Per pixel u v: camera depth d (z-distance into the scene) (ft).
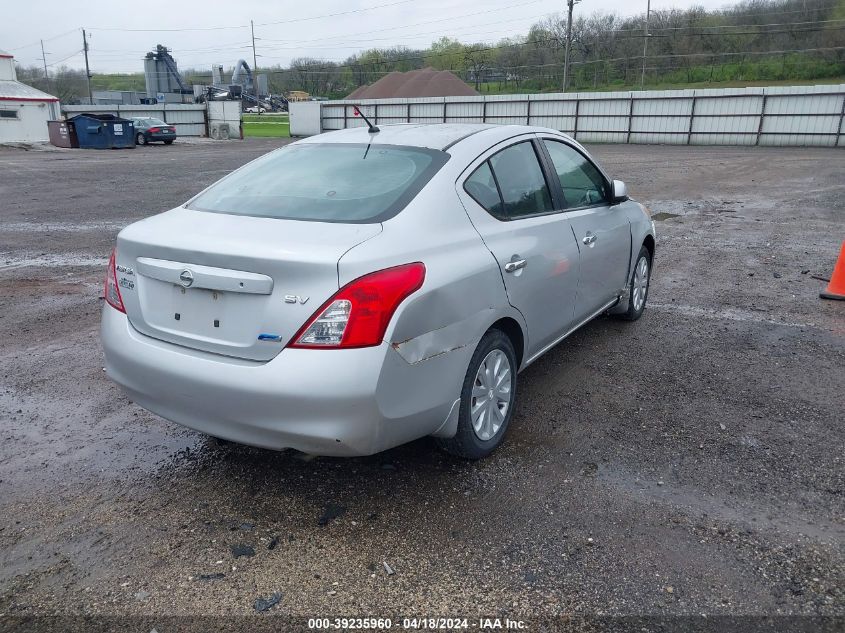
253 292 8.76
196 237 9.46
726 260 27.81
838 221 37.45
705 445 12.02
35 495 10.52
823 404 13.75
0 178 60.18
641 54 254.88
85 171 67.10
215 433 9.48
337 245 8.87
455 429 10.48
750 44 242.99
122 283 10.28
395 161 11.30
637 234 17.46
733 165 73.15
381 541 9.34
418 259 9.39
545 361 16.15
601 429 12.64
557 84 268.21
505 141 12.62
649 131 118.11
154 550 9.18
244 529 9.63
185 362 9.32
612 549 9.13
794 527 9.61
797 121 105.81
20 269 25.94
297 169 11.75
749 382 14.89
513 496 10.40
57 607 8.13
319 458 11.57
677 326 18.89
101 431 12.70
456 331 9.90
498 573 8.68
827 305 21.04
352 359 8.52
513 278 11.30
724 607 8.07
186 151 101.40
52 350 17.08
